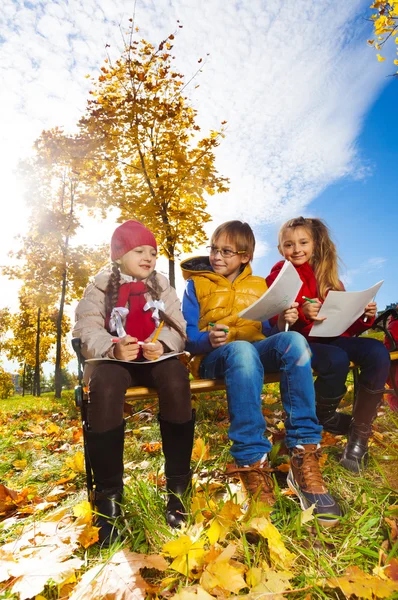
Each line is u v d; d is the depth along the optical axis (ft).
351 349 7.61
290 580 4.17
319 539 4.68
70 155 33.09
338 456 7.66
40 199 49.70
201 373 7.39
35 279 53.52
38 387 88.79
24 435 15.76
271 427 10.91
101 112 30.99
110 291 6.43
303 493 5.40
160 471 7.74
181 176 30.09
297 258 8.59
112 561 4.34
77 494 7.26
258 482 5.44
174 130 31.99
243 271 8.32
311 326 7.93
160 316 6.54
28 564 4.46
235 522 4.81
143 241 6.62
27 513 6.69
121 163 32.14
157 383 5.90
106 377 5.47
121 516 5.32
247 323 7.93
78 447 11.39
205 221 30.91
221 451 8.74
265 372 6.89
